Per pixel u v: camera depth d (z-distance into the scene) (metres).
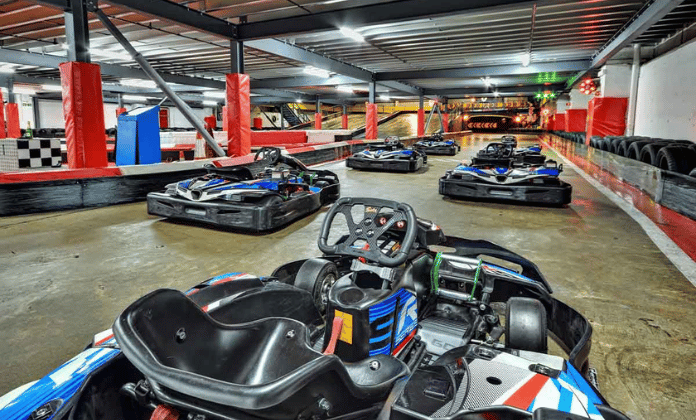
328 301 1.69
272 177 4.92
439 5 6.51
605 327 2.41
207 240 4.24
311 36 9.74
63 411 1.08
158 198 4.89
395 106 39.47
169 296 1.17
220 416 0.99
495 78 18.81
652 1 7.07
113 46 10.43
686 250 3.88
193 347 1.21
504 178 6.07
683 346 2.21
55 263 3.47
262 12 7.35
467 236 4.37
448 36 9.70
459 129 35.03
